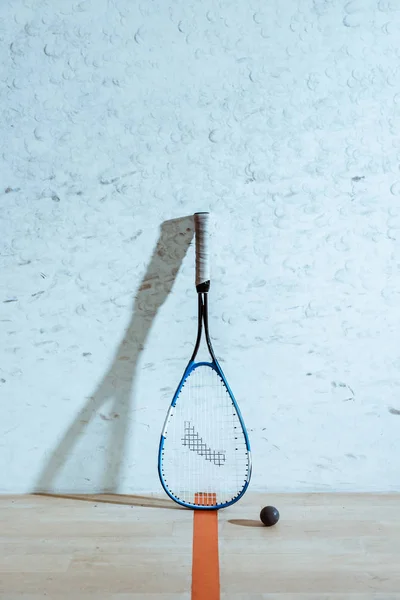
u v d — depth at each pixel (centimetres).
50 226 210
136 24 200
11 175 208
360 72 201
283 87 202
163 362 216
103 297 213
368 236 208
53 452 219
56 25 201
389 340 213
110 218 209
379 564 175
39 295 213
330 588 164
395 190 206
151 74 202
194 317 213
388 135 204
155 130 204
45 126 205
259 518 201
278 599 159
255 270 210
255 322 213
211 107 203
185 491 217
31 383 217
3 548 184
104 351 216
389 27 199
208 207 207
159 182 207
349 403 216
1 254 212
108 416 217
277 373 215
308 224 208
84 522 199
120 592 163
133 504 212
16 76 204
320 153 204
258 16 198
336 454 217
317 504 211
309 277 211
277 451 217
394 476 217
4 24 201
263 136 204
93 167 207
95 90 203
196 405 216
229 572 171
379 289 211
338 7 198
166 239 210
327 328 213
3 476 220
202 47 200
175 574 171
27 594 162
